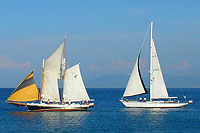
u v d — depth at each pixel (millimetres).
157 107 115188
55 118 90375
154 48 114688
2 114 98188
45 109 103250
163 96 114750
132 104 116312
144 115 98188
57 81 104000
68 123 82125
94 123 82625
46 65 102938
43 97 102688
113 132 70875
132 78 113875
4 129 73750
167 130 73438
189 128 76062
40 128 75000
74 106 105625
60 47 103812
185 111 109812
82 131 71875
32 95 100938
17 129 73750
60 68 104625
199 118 92625
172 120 88375
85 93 107188
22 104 102375
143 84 113562
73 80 106188
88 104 108062
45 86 102938
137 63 113062
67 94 106000
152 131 72250
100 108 125125
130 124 81312
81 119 89250
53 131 71688
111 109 118688
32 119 88125
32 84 100688
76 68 106312
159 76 114625
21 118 89875
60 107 104375
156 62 114562
